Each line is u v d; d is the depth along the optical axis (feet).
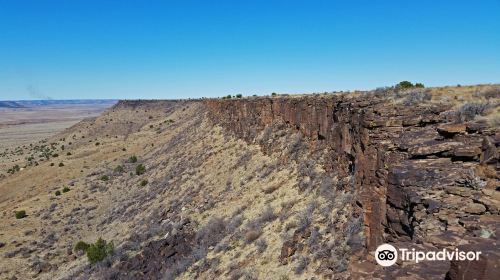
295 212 80.48
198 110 367.86
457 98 70.79
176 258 95.76
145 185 207.21
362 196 58.44
